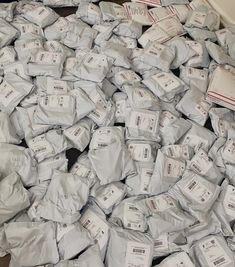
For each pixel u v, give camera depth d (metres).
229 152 1.20
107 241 1.04
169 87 1.33
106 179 1.11
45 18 1.47
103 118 1.25
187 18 1.61
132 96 1.28
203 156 1.19
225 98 1.33
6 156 1.11
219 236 1.07
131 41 1.51
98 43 1.46
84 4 1.55
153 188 1.12
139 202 1.09
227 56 1.49
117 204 1.11
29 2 1.54
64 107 1.23
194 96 1.34
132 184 1.15
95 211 1.09
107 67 1.34
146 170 1.16
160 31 1.53
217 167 1.21
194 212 1.07
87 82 1.32
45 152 1.15
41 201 1.06
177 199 1.12
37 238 1.00
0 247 1.01
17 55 1.37
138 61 1.43
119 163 1.14
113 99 1.34
